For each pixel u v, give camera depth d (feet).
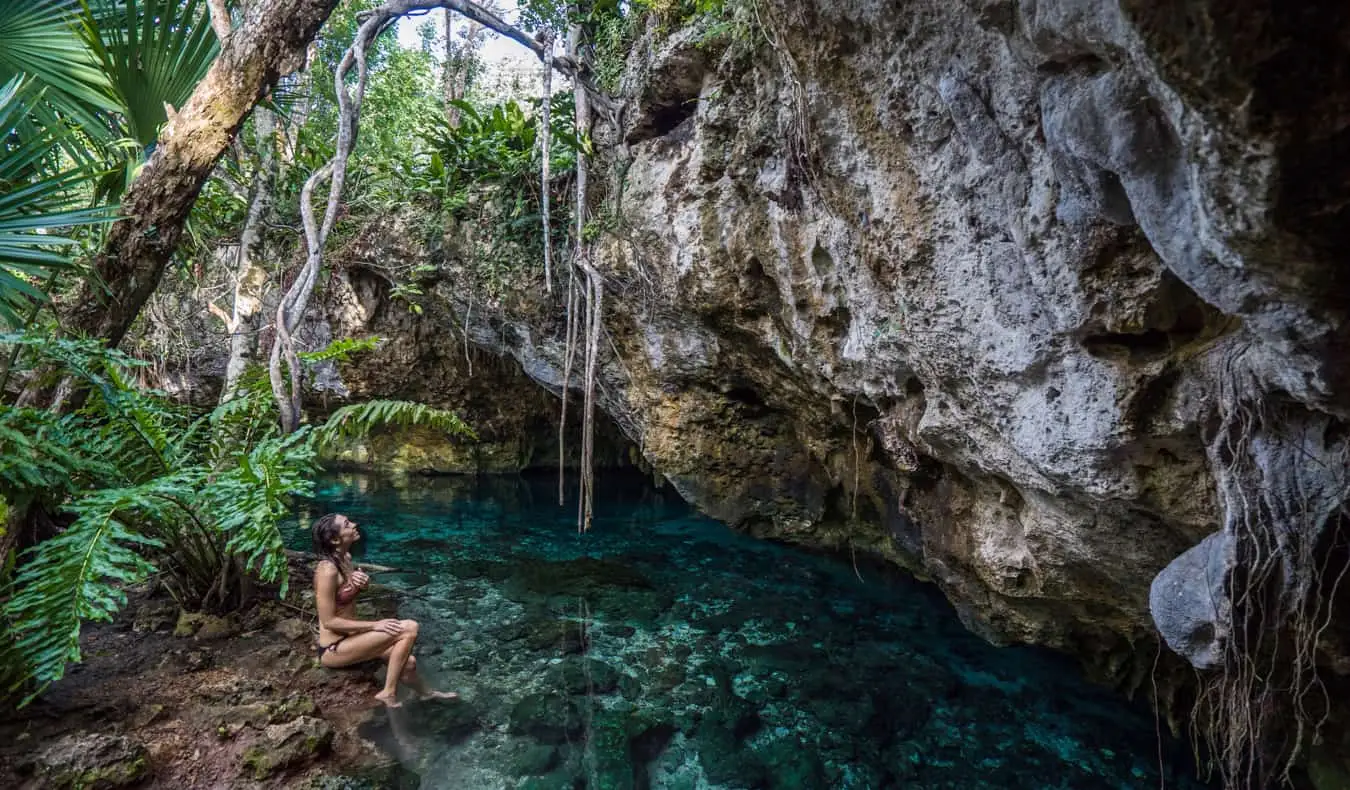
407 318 26.73
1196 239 4.48
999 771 10.30
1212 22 3.22
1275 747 8.05
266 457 11.55
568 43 17.17
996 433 8.80
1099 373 6.90
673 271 15.02
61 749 8.55
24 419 10.32
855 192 8.89
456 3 14.83
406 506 26.89
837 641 14.69
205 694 10.89
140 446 12.30
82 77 12.44
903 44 6.98
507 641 14.34
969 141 6.83
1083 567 9.14
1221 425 5.98
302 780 9.32
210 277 23.61
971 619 12.95
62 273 13.06
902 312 9.07
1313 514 5.46
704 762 10.37
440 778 9.64
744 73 12.09
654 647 14.25
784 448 17.58
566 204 18.67
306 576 16.07
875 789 9.87
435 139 21.01
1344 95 3.23
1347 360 4.47
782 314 13.30
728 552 21.02
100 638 12.53
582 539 22.52
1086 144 4.72
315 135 22.38
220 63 12.68
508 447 31.50
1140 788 9.88
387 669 12.45
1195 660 6.77
